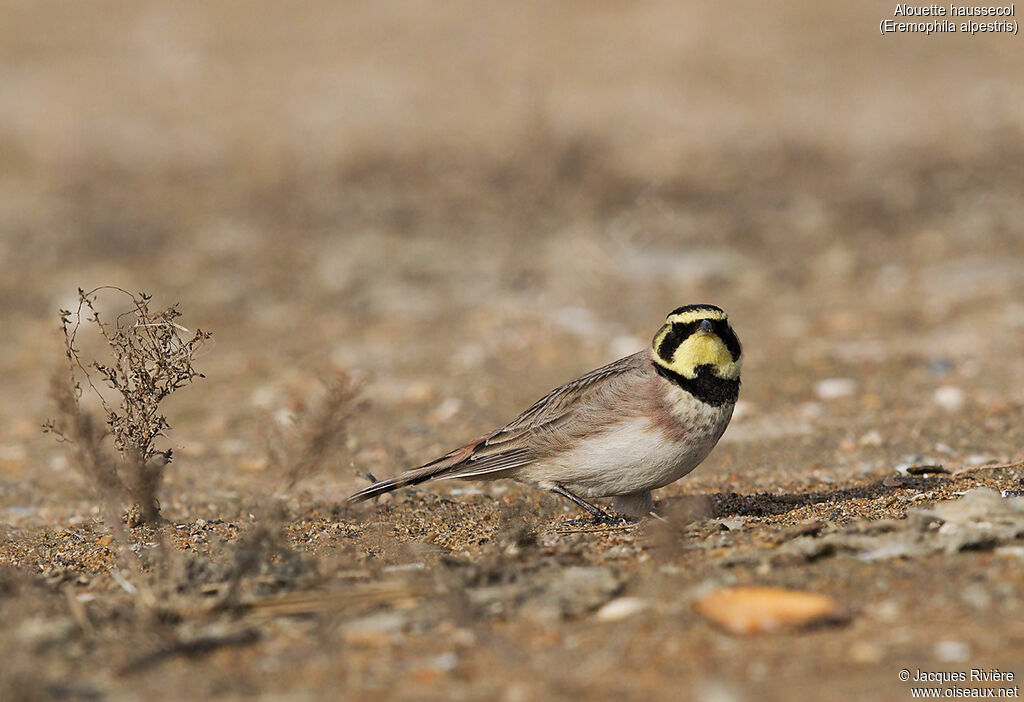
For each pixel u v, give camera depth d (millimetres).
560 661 5859
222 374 16906
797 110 28484
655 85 30609
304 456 7426
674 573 7023
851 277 20062
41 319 19234
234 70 34625
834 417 13555
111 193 25297
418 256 21719
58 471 13242
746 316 18625
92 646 6273
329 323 19094
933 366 15383
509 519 9125
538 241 22203
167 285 20547
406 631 6324
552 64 33031
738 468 11758
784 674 5578
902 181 24000
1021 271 19328
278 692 5676
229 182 25703
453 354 17359
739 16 37156
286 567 7383
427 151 25953
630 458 9016
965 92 29016
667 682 5574
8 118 29984
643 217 22453
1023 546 7035
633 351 16953
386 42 36969
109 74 34531
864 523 7785
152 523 7828
